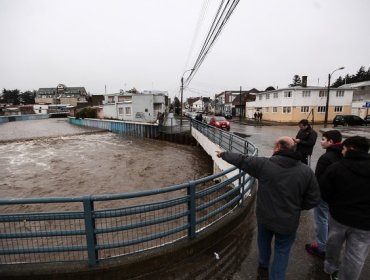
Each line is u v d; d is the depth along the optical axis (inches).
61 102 3826.3
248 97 2159.2
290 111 1401.3
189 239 152.3
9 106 3545.8
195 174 526.6
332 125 1222.9
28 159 716.7
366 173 99.3
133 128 1235.2
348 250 107.3
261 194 110.4
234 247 157.3
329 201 111.0
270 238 126.0
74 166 621.3
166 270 136.5
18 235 126.3
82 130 1513.3
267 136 794.8
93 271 126.6
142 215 288.7
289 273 129.7
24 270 125.3
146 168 586.2
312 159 449.4
